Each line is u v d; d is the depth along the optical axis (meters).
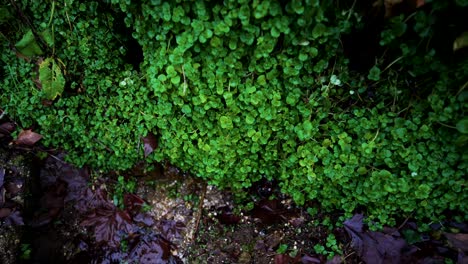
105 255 0.42
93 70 0.39
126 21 0.33
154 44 0.34
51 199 0.44
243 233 0.42
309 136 0.34
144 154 0.42
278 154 0.38
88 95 0.41
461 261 0.34
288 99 0.33
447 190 0.34
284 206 0.42
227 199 0.44
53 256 0.41
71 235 0.43
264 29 0.29
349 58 0.34
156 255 0.42
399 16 0.27
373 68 0.30
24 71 0.39
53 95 0.38
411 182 0.34
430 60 0.29
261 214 0.42
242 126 0.36
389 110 0.33
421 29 0.27
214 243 0.42
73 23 0.36
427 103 0.31
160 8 0.30
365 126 0.33
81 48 0.37
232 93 0.33
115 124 0.41
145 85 0.38
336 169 0.35
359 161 0.35
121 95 0.39
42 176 0.45
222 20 0.29
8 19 0.36
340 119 0.35
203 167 0.40
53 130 0.43
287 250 0.40
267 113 0.34
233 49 0.31
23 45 0.36
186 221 0.44
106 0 0.35
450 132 0.30
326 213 0.41
